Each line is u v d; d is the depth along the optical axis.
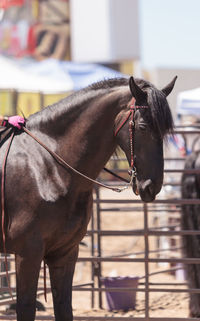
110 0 42.22
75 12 42.25
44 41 41.28
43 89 18.92
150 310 11.49
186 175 10.66
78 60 42.47
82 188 7.09
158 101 6.60
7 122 7.37
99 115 7.09
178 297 12.70
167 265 16.33
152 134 6.62
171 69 34.16
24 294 6.91
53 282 7.36
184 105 15.21
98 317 9.46
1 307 11.49
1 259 9.48
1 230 7.09
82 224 7.12
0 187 7.05
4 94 18.44
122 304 11.45
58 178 7.01
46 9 41.31
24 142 7.23
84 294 13.65
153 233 9.71
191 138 13.66
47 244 7.04
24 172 7.00
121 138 6.94
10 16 39.91
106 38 42.53
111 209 11.06
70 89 19.78
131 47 43.12
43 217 6.87
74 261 7.35
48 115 7.32
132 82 6.65
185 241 10.41
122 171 10.02
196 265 10.09
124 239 20.48
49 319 9.34
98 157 7.16
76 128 7.15
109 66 35.38
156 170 6.61
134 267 16.64
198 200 9.53
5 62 19.59
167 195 16.69
